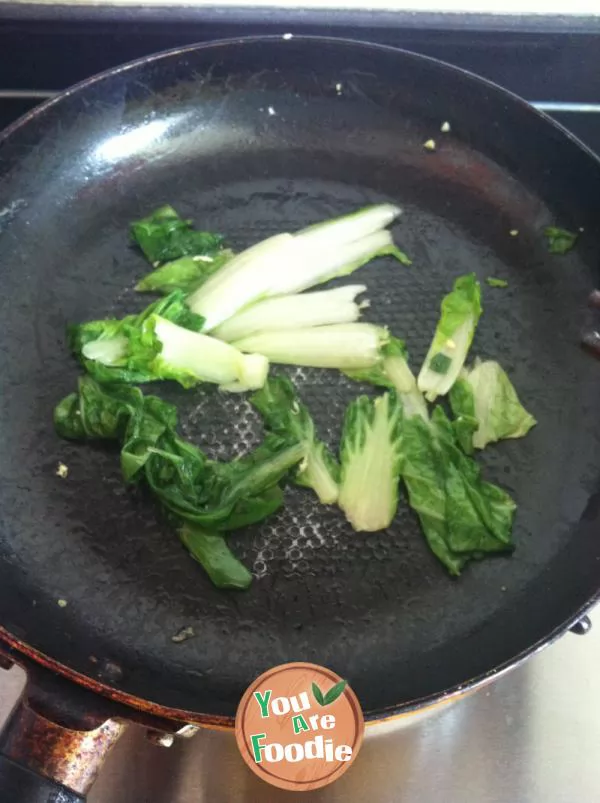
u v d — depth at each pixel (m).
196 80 0.46
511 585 0.37
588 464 0.39
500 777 0.35
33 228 0.44
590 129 0.49
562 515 0.38
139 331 0.40
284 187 0.47
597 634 0.37
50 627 0.35
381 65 0.45
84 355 0.40
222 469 0.38
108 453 0.39
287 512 0.38
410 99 0.46
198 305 0.43
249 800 0.34
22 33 0.44
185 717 0.30
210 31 0.45
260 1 0.45
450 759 0.35
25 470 0.39
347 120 0.48
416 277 0.44
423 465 0.39
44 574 0.37
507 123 0.45
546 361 0.42
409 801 0.35
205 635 0.36
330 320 0.43
